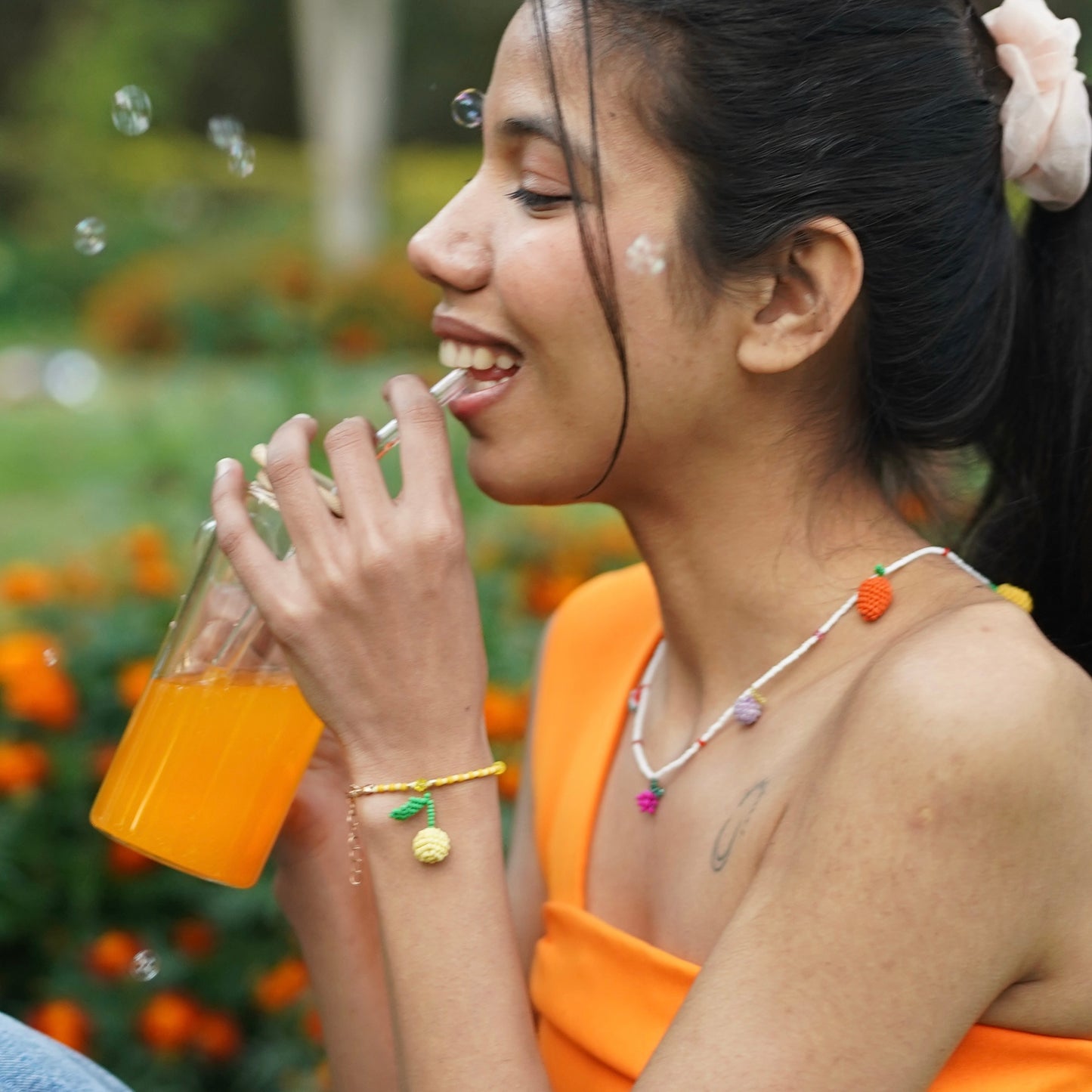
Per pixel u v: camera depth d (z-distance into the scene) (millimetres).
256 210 18469
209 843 1511
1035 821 1212
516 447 1468
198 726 1513
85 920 2645
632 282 1398
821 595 1477
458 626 1386
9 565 5840
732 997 1231
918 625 1395
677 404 1440
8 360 13047
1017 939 1229
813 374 1476
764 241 1397
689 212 1394
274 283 12695
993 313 1526
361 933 1669
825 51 1405
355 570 1370
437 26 21984
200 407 6121
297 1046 2627
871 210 1427
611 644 1784
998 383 1581
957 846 1202
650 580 1822
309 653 1380
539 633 3184
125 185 19266
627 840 1572
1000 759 1201
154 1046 2555
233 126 2088
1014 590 1480
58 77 20453
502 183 1459
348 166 17312
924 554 1474
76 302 17234
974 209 1484
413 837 1357
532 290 1402
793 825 1294
